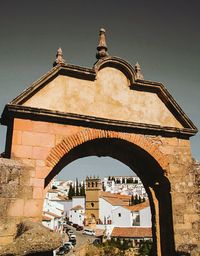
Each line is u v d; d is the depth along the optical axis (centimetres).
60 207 8100
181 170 1214
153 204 1243
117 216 7875
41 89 1067
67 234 7269
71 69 1109
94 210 8619
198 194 1207
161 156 1196
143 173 1297
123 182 18162
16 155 974
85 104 1115
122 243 5322
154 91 1248
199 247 1014
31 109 1010
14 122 1001
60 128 1059
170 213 1164
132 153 1266
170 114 1255
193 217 1172
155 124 1212
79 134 1080
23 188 941
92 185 8825
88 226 7706
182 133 1241
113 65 1200
